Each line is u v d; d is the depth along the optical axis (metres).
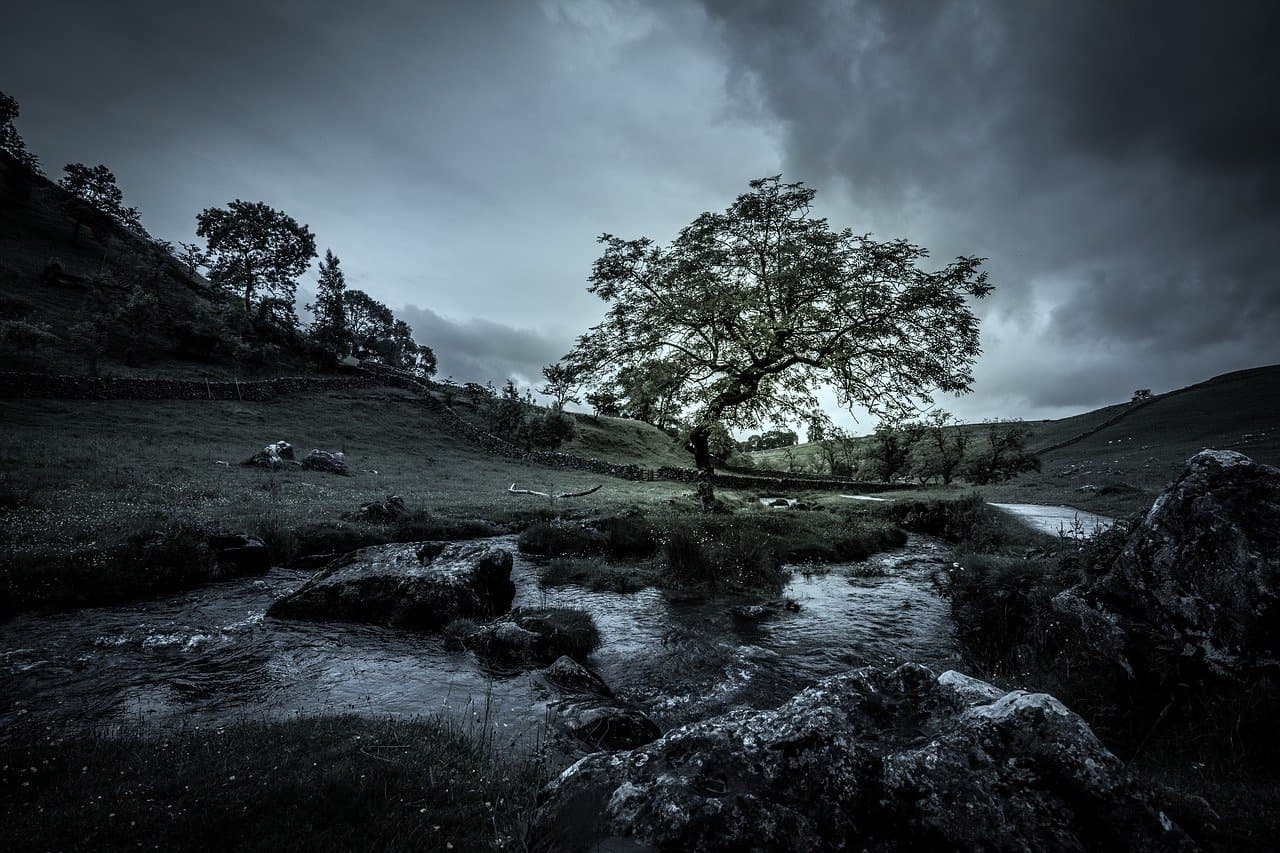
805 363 20.77
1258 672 5.11
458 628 9.85
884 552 19.59
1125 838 2.96
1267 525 5.50
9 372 39.72
